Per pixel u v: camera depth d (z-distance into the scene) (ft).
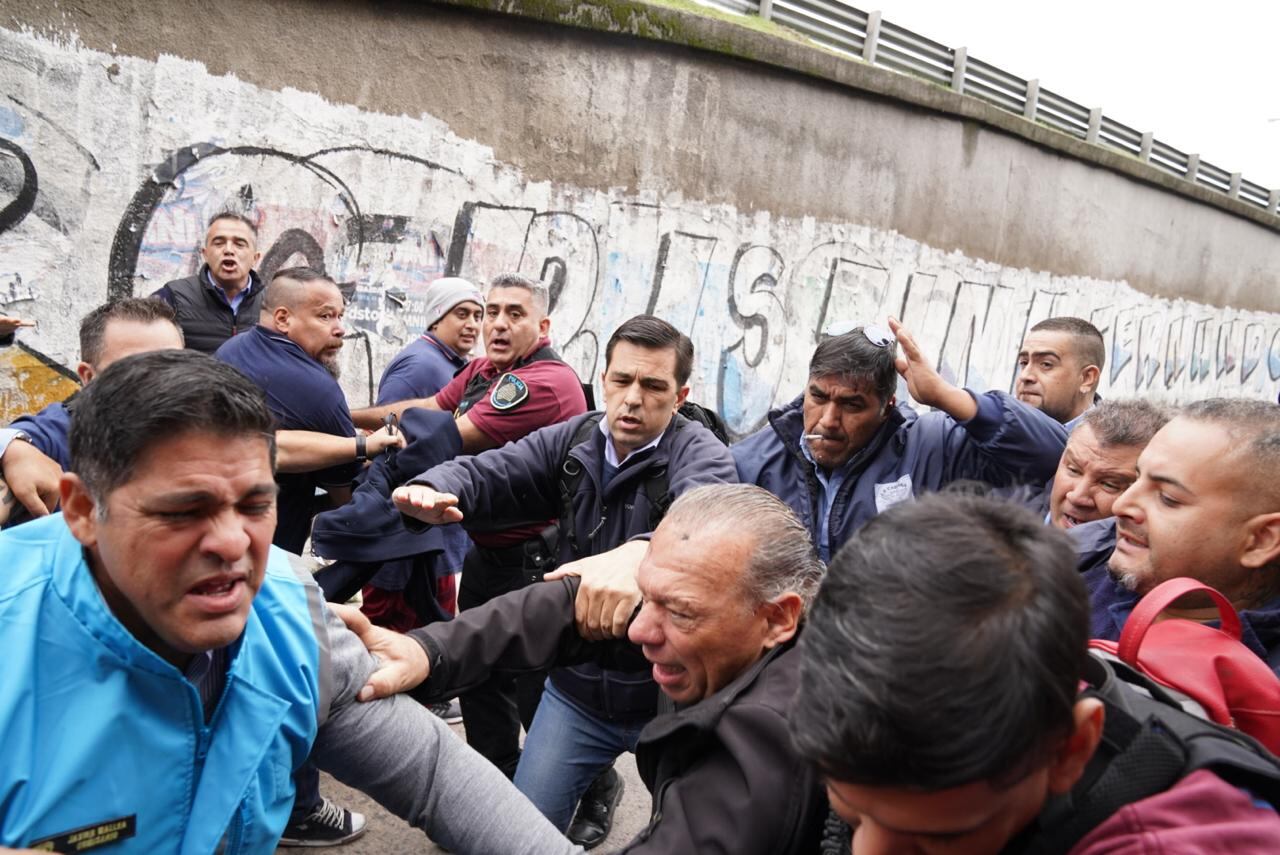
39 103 12.66
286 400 9.23
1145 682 3.40
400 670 4.47
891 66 26.48
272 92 14.56
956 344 27.35
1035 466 8.05
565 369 10.11
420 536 9.03
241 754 3.67
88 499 3.26
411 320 16.60
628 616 5.23
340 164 15.40
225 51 14.05
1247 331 39.75
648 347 7.37
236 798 3.63
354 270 15.79
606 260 19.25
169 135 13.71
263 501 3.38
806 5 24.70
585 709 7.38
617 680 7.09
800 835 3.71
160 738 3.49
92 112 13.07
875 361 7.89
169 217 13.87
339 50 15.14
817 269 23.34
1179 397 36.70
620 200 19.22
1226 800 2.65
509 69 17.13
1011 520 2.57
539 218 18.02
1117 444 6.17
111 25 13.06
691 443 7.57
